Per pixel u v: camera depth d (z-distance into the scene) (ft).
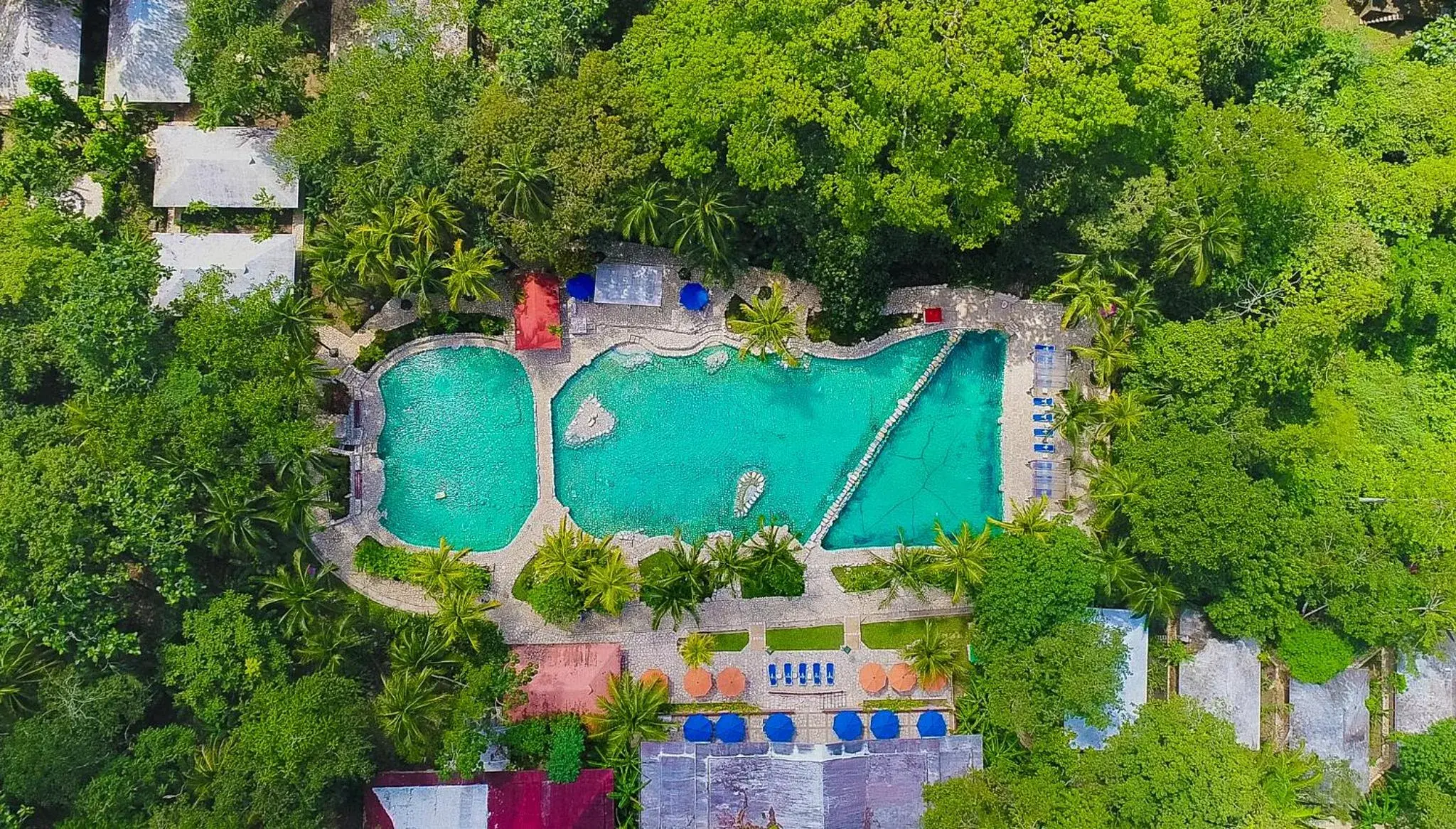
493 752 110.52
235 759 94.73
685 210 101.04
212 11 102.83
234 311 99.55
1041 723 102.01
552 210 99.66
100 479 95.35
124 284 98.02
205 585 103.55
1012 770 103.96
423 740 101.81
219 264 108.27
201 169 108.06
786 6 91.20
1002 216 97.55
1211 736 98.73
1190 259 101.45
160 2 110.11
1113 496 103.45
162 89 110.22
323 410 112.06
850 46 92.68
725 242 106.01
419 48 103.76
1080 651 100.73
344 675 104.99
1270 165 97.04
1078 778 99.81
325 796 102.12
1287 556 103.24
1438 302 108.99
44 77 103.91
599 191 97.76
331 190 105.40
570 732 108.37
